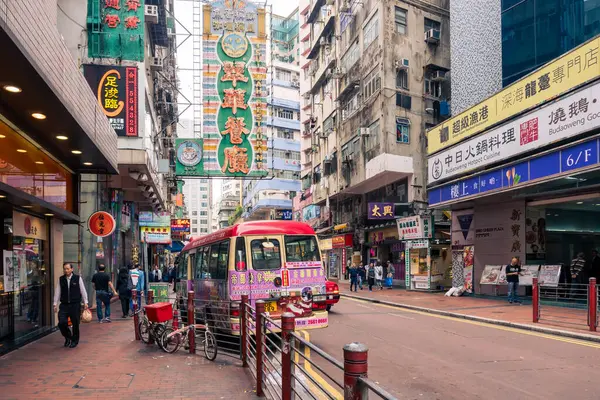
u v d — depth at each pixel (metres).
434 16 28.33
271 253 9.48
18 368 7.28
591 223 18.00
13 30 5.30
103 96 16.50
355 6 30.75
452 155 19.28
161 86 24.75
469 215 20.28
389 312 15.34
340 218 37.72
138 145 16.61
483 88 19.03
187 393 5.85
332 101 35.53
